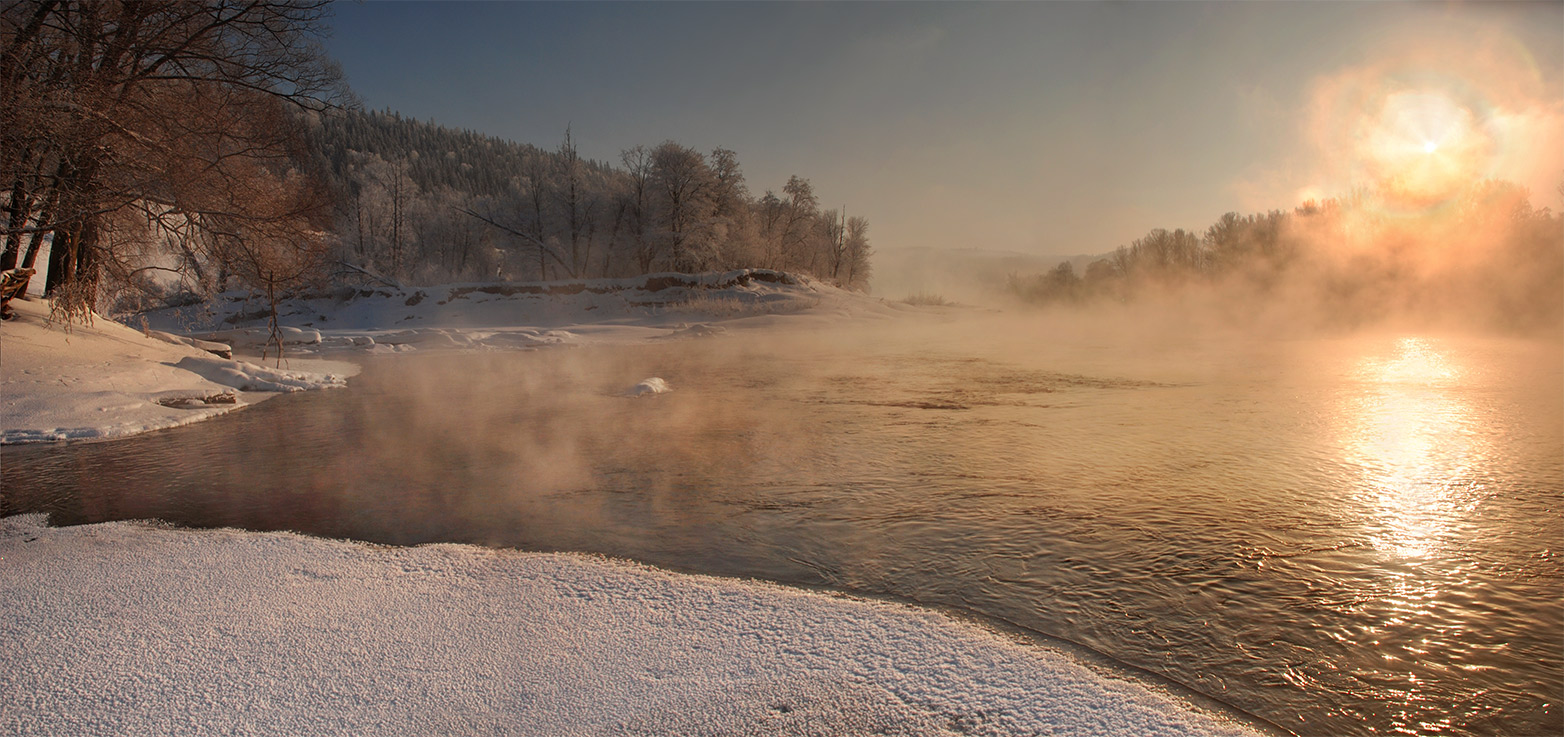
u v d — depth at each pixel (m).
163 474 7.94
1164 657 3.68
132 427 10.73
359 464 8.30
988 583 4.64
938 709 3.19
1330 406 11.20
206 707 3.26
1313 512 6.06
